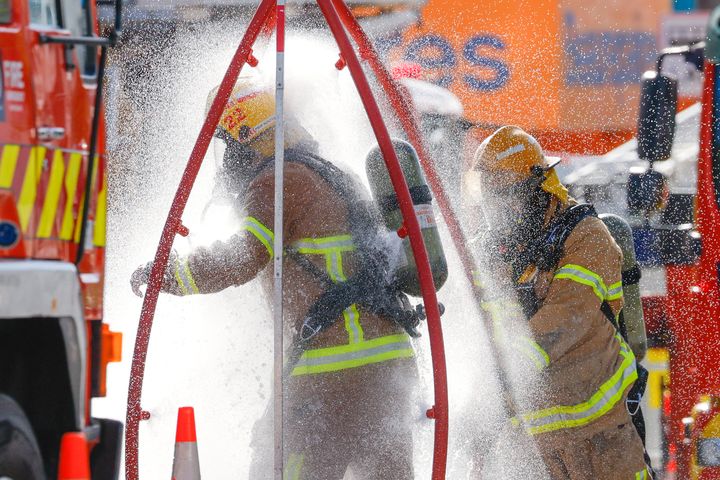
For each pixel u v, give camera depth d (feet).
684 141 69.00
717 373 54.03
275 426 38.52
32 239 32.19
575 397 47.09
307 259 41.52
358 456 41.52
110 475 36.06
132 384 40.73
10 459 31.17
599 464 47.26
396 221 42.45
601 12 118.42
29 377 33.73
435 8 110.52
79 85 34.60
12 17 31.73
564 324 46.29
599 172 78.89
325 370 41.04
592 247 46.96
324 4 40.88
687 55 58.85
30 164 32.01
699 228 55.47
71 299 32.09
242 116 43.16
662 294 56.34
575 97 116.16
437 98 89.71
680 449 55.01
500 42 113.80
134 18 83.61
